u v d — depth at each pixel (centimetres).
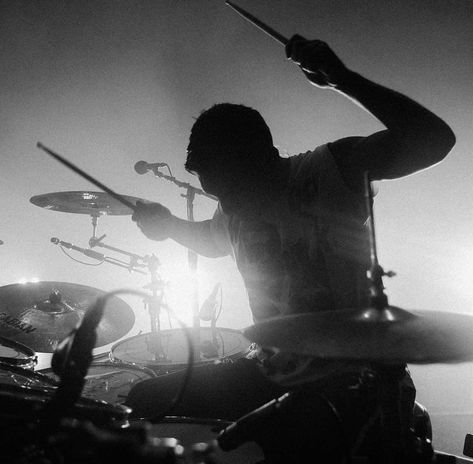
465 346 88
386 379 103
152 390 169
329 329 98
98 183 145
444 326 97
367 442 128
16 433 78
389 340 90
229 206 163
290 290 154
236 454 139
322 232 148
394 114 117
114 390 213
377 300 102
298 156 160
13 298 274
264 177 155
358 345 89
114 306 291
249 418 103
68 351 86
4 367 147
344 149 146
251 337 102
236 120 152
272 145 159
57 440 59
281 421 102
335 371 140
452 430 307
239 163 152
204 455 67
